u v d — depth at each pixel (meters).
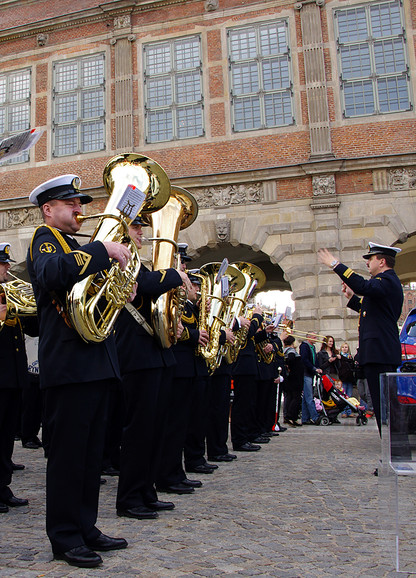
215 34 19.34
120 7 19.91
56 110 20.61
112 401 6.88
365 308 6.43
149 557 3.55
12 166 20.61
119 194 4.10
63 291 3.64
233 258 23.77
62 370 3.59
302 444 9.24
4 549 3.79
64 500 3.54
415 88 17.61
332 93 18.06
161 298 4.71
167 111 19.41
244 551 3.66
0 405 5.18
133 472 4.61
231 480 6.11
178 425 5.65
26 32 21.25
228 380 7.78
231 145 18.62
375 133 17.59
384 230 17.06
